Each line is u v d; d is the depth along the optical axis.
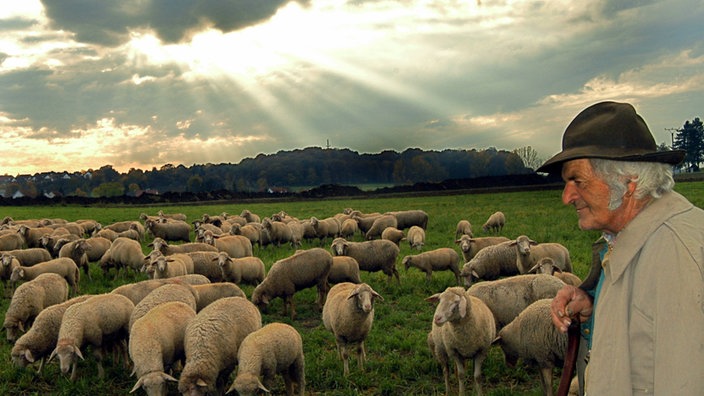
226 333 8.42
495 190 73.44
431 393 8.48
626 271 2.13
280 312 14.05
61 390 9.01
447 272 18.16
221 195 90.19
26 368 9.86
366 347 10.60
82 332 9.45
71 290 17.23
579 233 24.19
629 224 2.20
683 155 2.19
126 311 10.26
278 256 24.08
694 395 1.85
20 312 11.71
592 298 2.89
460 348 7.96
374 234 28.97
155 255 16.28
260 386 7.33
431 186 85.44
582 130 2.32
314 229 29.55
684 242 1.99
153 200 84.94
